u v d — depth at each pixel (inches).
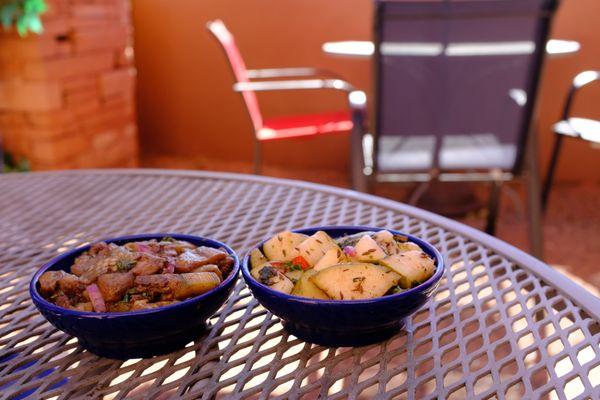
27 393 17.9
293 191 33.8
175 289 18.3
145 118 132.0
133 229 29.0
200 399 17.1
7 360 19.3
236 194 33.6
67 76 90.4
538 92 59.2
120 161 106.9
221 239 27.5
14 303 22.5
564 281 22.5
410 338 19.6
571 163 113.0
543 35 55.9
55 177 37.7
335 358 18.7
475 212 93.5
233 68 83.5
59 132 89.5
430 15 55.1
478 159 64.6
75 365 18.9
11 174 38.5
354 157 70.6
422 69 59.1
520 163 64.4
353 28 114.8
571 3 105.5
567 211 99.7
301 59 118.1
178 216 30.5
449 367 18.1
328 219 29.4
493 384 17.4
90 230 29.1
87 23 93.8
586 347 18.8
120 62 104.4
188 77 127.4
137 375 18.1
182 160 130.5
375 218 29.4
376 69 59.4
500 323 20.2
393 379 18.8
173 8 124.0
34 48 84.1
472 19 55.6
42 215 31.2
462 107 61.2
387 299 17.7
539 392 17.0
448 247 26.0
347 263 18.8
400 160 65.6
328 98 119.1
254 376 18.1
